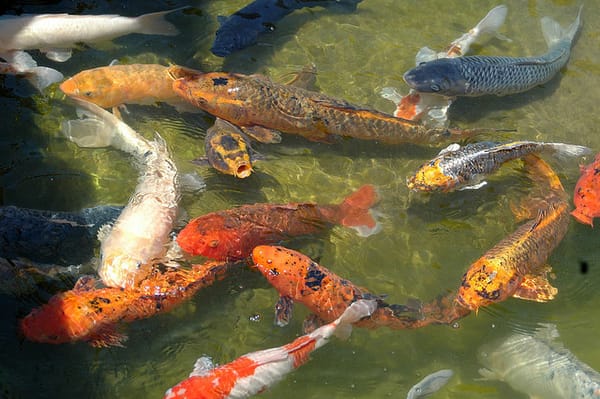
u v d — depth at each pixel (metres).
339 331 2.98
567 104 3.72
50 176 3.34
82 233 3.16
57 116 3.49
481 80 3.62
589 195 3.27
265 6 3.83
